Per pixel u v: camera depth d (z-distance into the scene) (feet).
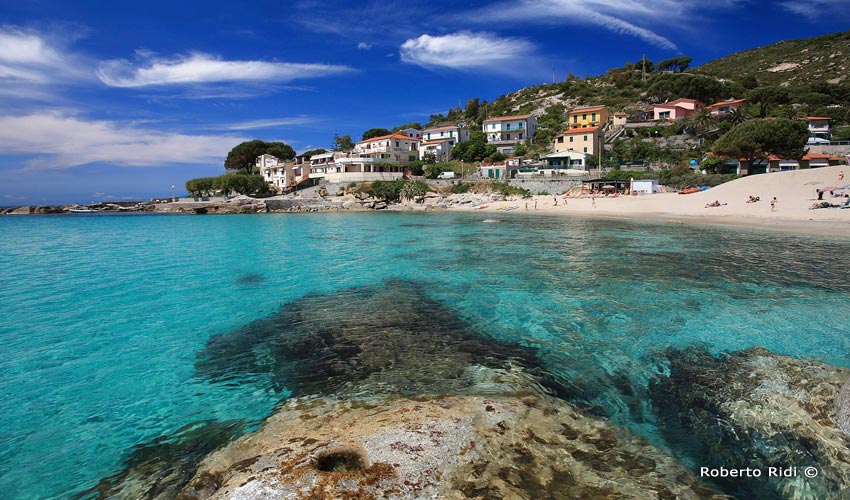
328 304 45.27
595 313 40.19
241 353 32.12
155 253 84.38
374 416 20.71
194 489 16.25
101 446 20.67
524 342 33.06
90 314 42.75
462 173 280.72
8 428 22.44
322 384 26.27
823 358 28.84
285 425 20.53
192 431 21.79
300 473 15.23
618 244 84.84
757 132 184.44
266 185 295.48
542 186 233.14
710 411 21.65
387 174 292.61
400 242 96.89
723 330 34.55
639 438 19.43
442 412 20.45
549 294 47.67
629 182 208.03
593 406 22.70
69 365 30.55
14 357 31.96
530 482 15.70
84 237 118.52
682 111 308.19
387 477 15.12
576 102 401.90
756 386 23.65
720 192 162.91
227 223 173.78
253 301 47.06
